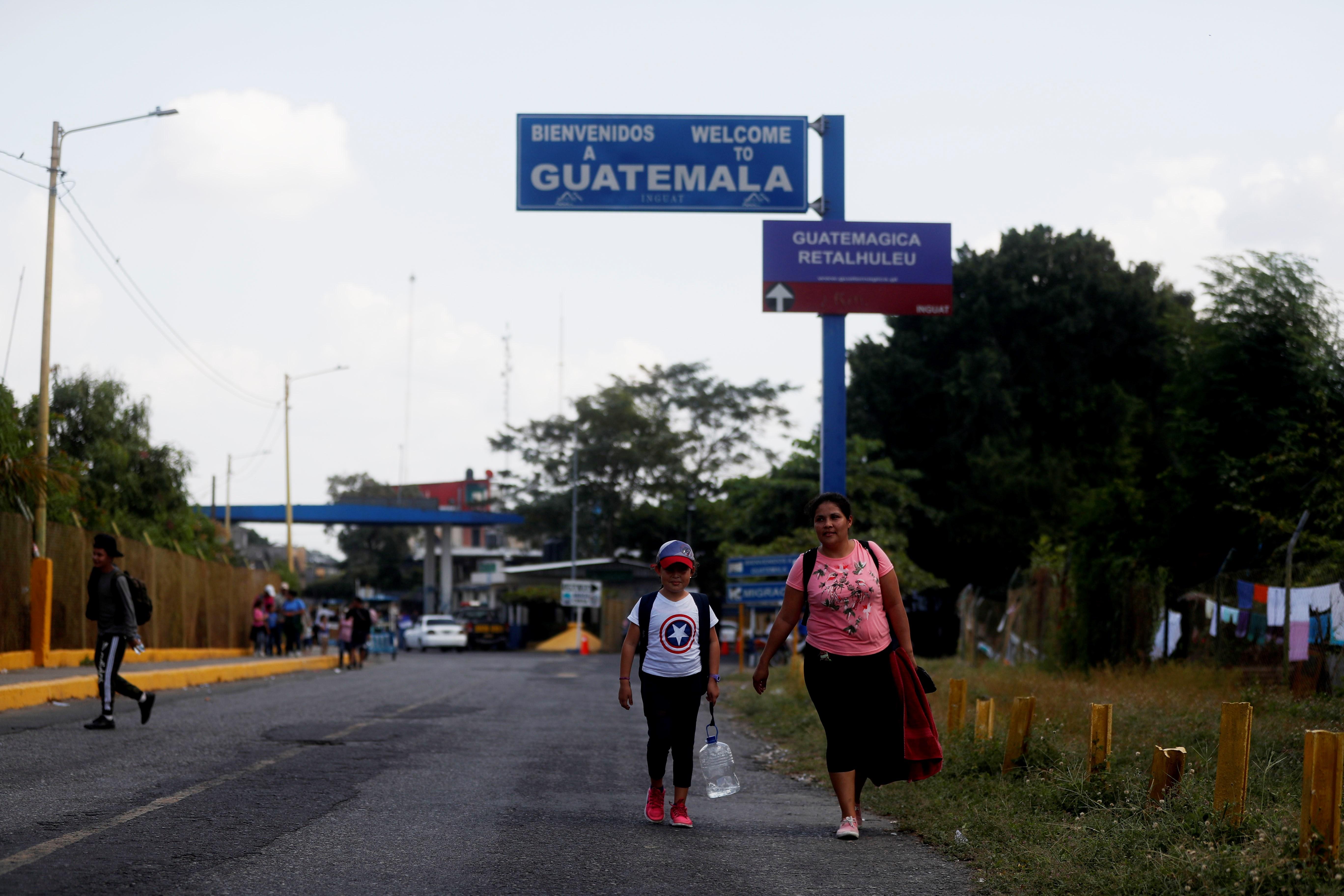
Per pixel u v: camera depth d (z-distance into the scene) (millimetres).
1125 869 5352
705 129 13641
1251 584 15805
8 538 18625
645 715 7211
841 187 13836
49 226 20250
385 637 41219
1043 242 43906
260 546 98500
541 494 72500
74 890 4945
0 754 9398
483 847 6125
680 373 72438
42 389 20188
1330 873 4852
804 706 15789
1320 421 19516
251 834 6262
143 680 18312
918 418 44125
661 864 5859
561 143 13508
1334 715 11469
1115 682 16266
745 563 22891
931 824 6977
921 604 44688
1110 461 41219
